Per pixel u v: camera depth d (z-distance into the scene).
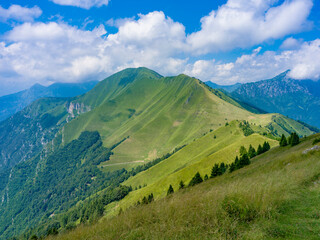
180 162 163.88
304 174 12.66
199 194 11.69
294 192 9.75
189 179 94.50
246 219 7.73
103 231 10.12
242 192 9.60
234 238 6.54
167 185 99.50
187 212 8.84
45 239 13.65
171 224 8.02
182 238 7.00
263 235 6.41
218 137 174.00
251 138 110.56
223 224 7.23
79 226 14.18
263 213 7.67
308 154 26.12
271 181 11.62
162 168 167.50
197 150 167.88
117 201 134.25
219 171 65.75
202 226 7.50
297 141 58.44
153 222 9.30
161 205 10.91
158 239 7.20
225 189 11.26
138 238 7.97
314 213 7.24
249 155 83.56
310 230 6.21
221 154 105.44
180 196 13.23
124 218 10.80
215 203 8.83
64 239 11.20
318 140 37.75
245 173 34.31
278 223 7.01
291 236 6.10
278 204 8.30
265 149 81.00
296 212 7.62
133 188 160.25
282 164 27.91
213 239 6.45
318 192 9.28
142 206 12.91
